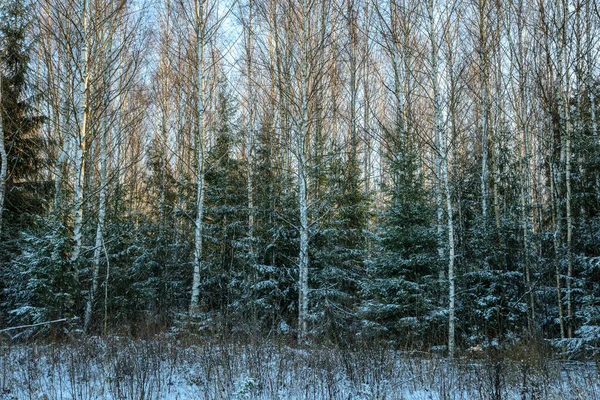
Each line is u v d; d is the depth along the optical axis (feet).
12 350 27.91
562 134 37.14
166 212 55.16
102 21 35.70
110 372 22.25
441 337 36.73
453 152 46.34
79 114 36.06
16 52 44.27
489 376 21.95
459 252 40.86
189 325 37.24
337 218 46.03
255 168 50.57
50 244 32.30
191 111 52.49
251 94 49.19
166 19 55.88
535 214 45.21
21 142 44.47
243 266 44.11
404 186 37.86
